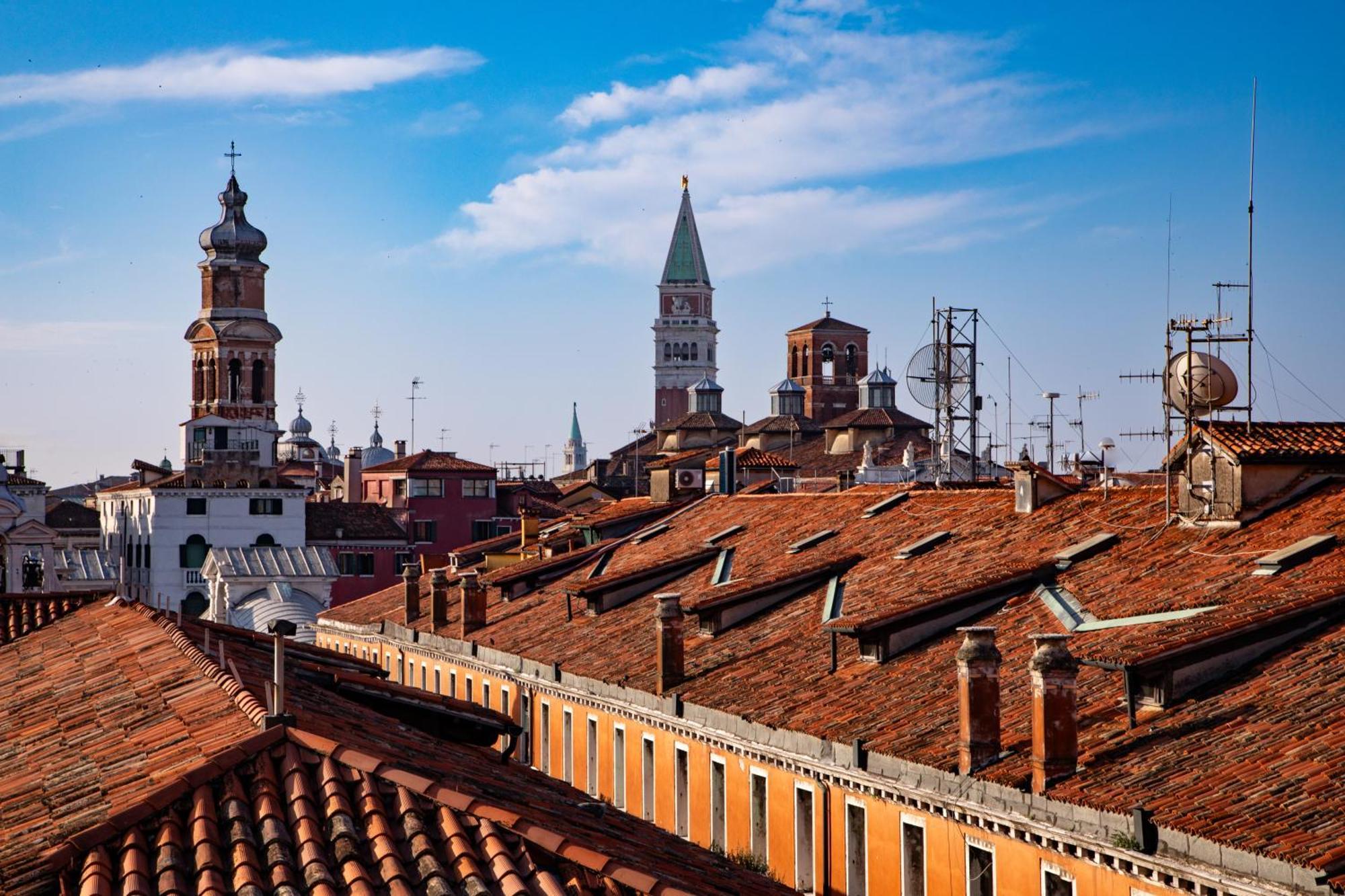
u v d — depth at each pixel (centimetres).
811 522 5559
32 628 4284
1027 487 4438
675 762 4141
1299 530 3400
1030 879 2659
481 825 1778
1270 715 2572
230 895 1619
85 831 1720
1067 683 2638
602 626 5338
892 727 3206
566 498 16512
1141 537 3797
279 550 13212
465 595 6297
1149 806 2388
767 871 3591
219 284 15700
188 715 2273
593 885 1717
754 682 3947
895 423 16800
